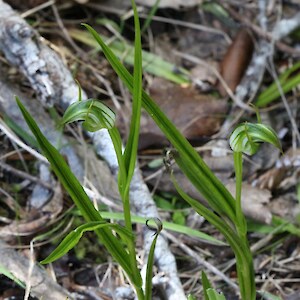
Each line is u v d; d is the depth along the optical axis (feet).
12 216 2.30
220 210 1.72
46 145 1.63
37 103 2.40
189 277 2.24
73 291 2.17
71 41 2.63
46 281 2.07
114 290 2.18
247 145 1.56
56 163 1.64
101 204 2.31
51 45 2.59
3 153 2.39
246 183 2.47
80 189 1.66
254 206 2.36
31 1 2.67
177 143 1.65
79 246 2.26
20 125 2.36
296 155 2.52
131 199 2.23
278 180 2.48
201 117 2.59
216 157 2.49
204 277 1.85
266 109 2.66
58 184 2.31
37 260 2.21
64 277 2.19
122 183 1.65
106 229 1.70
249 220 2.36
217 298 1.81
